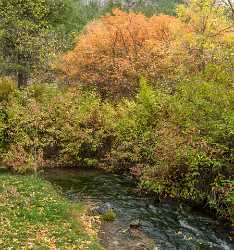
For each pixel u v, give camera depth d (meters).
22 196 17.91
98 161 26.59
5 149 26.81
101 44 35.41
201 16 29.94
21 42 38.66
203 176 19.52
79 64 36.00
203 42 25.94
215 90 19.38
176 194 20.22
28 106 27.28
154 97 23.70
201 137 19.00
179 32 30.48
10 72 43.94
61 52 40.69
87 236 15.27
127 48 35.09
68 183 22.73
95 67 35.50
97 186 22.38
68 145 26.14
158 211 18.97
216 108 19.23
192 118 19.78
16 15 39.78
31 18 41.94
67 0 46.44
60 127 26.97
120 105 27.94
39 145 26.69
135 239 15.95
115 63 33.72
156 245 15.55
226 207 18.36
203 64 23.73
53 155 27.05
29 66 40.41
